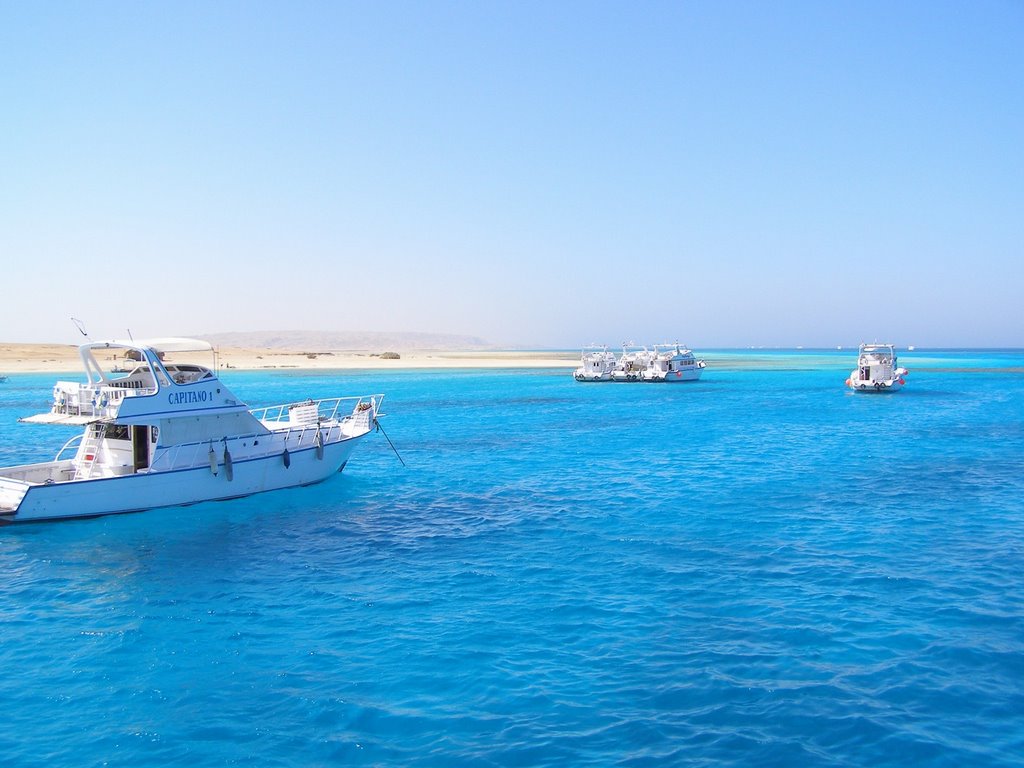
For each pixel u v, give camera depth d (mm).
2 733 10180
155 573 17219
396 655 12578
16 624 14109
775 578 16391
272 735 10125
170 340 23578
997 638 13016
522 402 67875
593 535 20266
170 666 12242
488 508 23734
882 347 77125
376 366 150375
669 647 12781
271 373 124938
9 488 20781
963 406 61312
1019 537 19609
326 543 19734
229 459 23578
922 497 24750
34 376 105562
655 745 9789
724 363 181750
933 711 10594
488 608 14758
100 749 9805
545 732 10117
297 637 13406
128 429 22656
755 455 34250
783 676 11664
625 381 97312
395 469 31266
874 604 14703
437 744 9859
